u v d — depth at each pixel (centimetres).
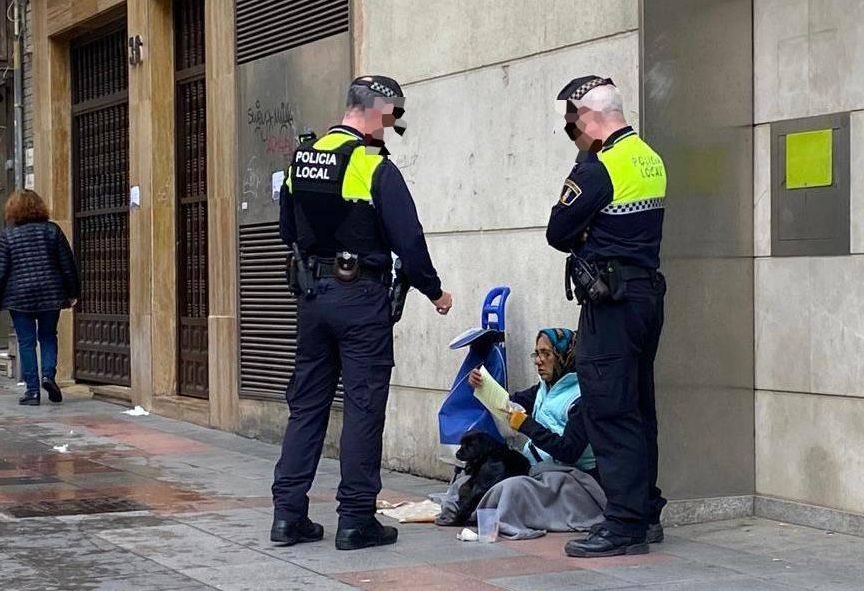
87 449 1009
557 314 756
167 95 1250
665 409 687
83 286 1476
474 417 734
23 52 1579
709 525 695
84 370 1470
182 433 1105
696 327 694
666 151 682
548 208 762
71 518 725
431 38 859
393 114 652
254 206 1067
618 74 700
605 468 621
